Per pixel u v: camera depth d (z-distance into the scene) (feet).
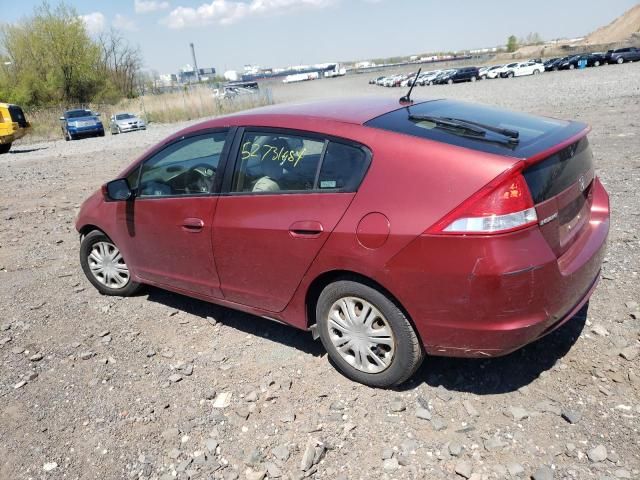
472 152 9.30
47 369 12.84
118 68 206.28
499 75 193.26
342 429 9.90
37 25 175.01
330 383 11.30
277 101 148.15
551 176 9.52
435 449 9.21
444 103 12.55
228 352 12.91
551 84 112.47
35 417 11.04
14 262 21.01
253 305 12.57
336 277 10.82
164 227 13.71
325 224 10.37
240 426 10.26
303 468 9.04
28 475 9.50
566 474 8.40
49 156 65.05
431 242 9.19
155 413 10.84
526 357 11.43
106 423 10.67
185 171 13.34
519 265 8.82
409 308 9.71
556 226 9.57
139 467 9.46
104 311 15.78
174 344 13.53
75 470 9.53
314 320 11.94
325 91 207.72
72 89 180.65
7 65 174.91
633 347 11.37
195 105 127.85
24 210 30.81
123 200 14.83
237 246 12.05
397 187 9.67
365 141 10.30
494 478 8.49
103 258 16.58
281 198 11.19
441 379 11.00
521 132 10.39
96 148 70.90
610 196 21.86
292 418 10.28
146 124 118.52
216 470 9.26
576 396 10.11
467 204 8.95
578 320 12.64
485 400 10.27
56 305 16.46
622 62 183.01
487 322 9.12
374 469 8.93
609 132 37.37
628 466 8.46
